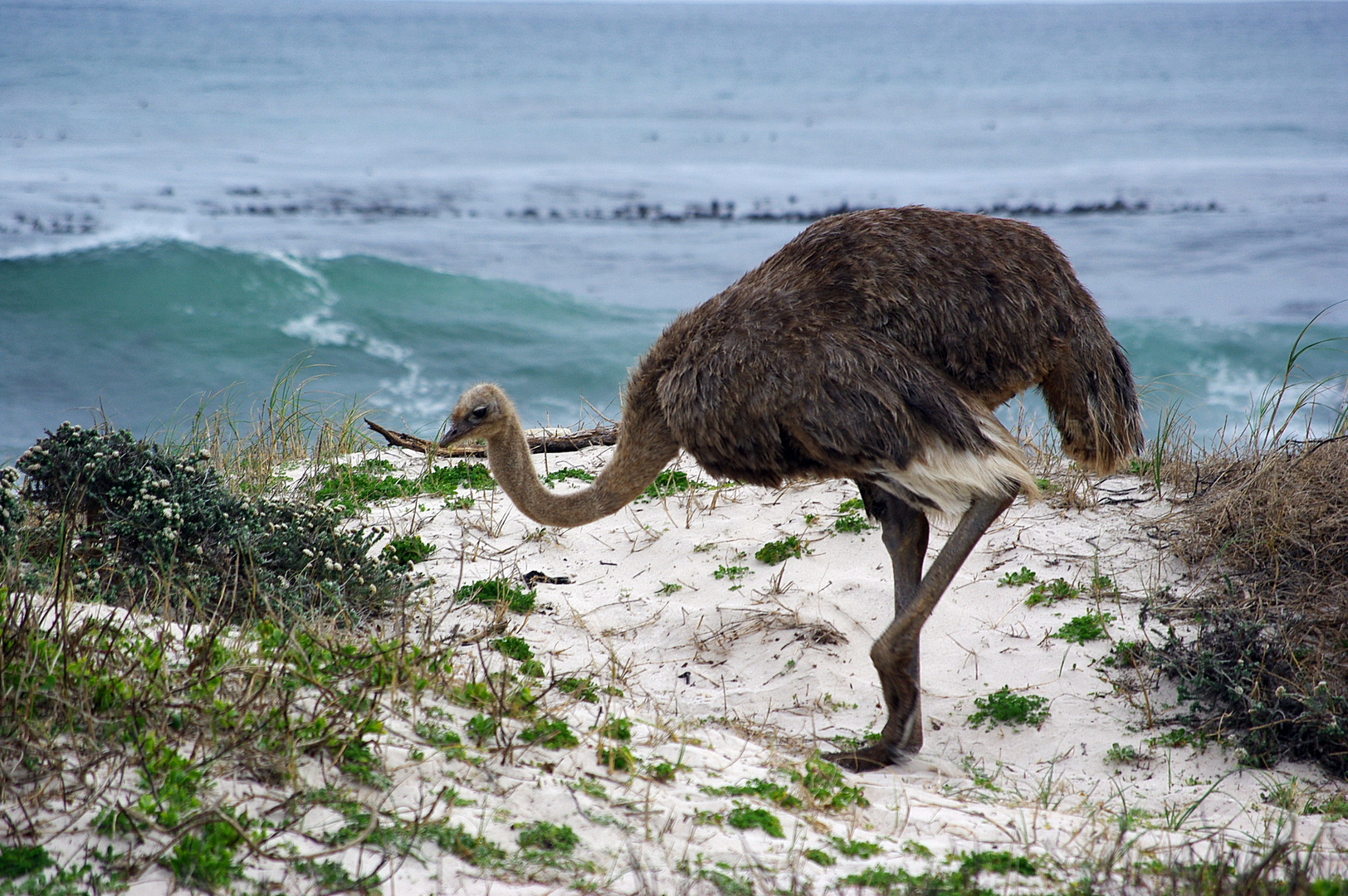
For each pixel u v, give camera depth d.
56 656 8.64
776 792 9.30
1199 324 39.66
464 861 7.61
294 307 39.41
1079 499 15.50
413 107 134.38
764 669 12.95
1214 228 58.81
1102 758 11.07
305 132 104.38
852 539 15.18
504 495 17.48
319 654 9.93
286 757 8.20
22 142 86.75
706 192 75.50
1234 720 11.21
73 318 36.84
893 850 8.55
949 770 10.97
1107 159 92.50
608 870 7.71
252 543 12.93
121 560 12.34
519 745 9.30
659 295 47.19
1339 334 38.28
